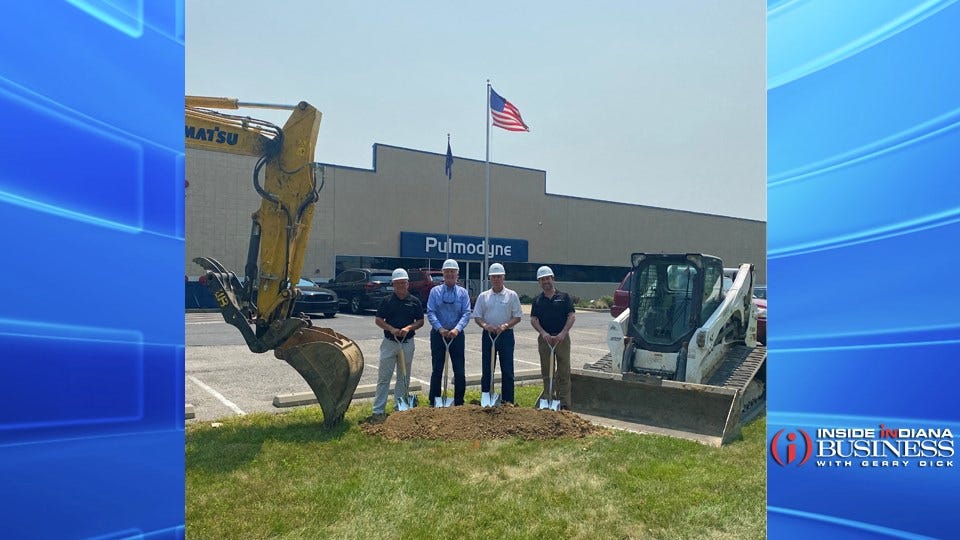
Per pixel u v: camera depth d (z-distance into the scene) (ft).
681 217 131.54
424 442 18.75
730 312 25.75
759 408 24.70
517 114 78.07
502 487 15.15
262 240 21.27
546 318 23.86
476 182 100.83
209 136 20.58
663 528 12.91
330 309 62.34
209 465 16.43
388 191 90.94
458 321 22.89
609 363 26.66
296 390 26.73
